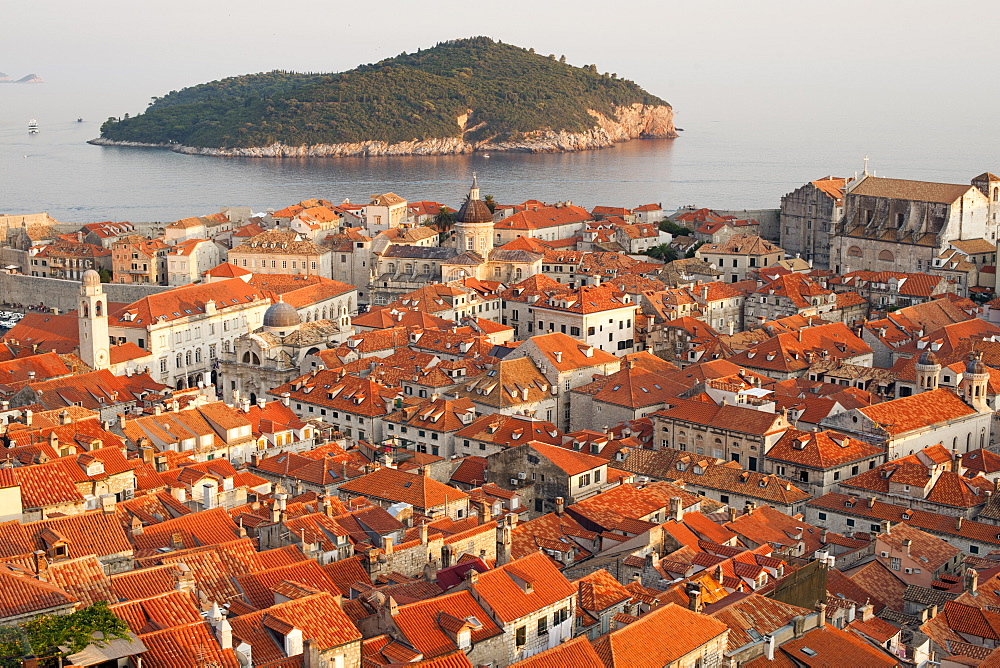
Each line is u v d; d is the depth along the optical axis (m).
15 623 105.50
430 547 154.25
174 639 107.44
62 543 127.81
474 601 125.31
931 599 168.12
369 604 125.06
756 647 129.75
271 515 163.00
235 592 128.50
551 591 129.12
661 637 120.81
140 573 122.75
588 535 179.50
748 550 167.25
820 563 159.38
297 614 114.31
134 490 177.38
